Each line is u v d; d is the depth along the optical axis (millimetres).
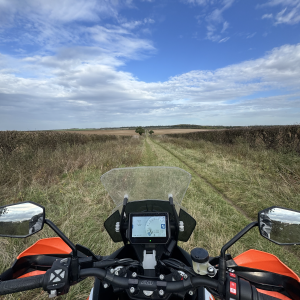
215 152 12039
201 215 4293
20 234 1232
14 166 6590
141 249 1355
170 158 11461
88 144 16281
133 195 1638
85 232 3611
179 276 1135
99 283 1362
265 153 8406
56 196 5211
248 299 932
